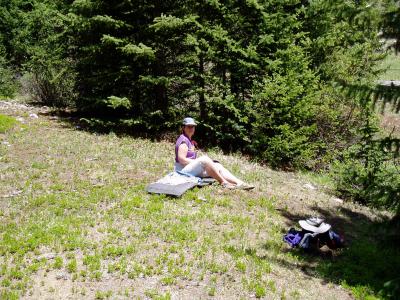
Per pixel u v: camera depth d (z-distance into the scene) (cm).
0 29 2259
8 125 1352
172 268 617
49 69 1864
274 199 965
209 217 798
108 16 1360
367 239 847
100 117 1545
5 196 844
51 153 1123
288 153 1314
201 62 1414
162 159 1143
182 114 1448
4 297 524
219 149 1384
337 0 769
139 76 1331
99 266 603
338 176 1161
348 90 691
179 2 1426
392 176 883
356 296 606
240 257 670
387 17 668
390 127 1566
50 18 2041
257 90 1363
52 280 573
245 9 1390
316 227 740
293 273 654
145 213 782
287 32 1405
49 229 703
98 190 888
